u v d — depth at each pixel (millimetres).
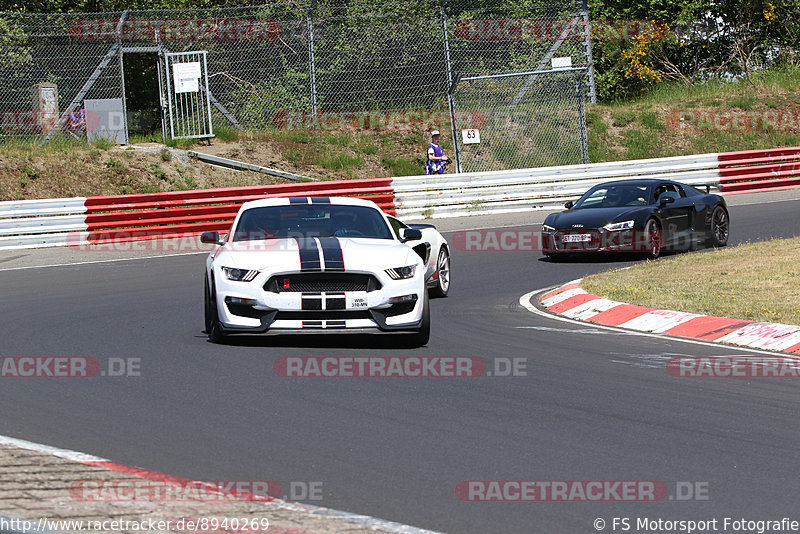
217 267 31797
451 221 78125
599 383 26891
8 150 84750
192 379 26875
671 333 35625
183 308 41344
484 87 107062
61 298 44531
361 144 100938
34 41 93875
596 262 56062
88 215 69188
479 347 32406
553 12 112625
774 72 127625
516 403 24406
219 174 90125
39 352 31109
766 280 43344
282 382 26547
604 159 105938
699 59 132375
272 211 35562
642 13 131000
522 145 104875
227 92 100062
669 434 21469
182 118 93812
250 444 20422
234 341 32656
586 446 20453
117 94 98938
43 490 16797
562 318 39438
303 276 30672
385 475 18312
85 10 96625
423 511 16328
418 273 31906
